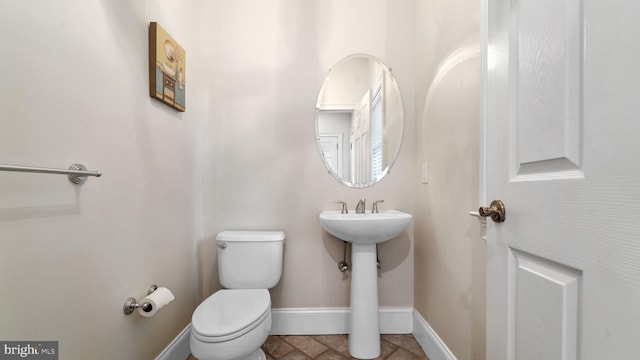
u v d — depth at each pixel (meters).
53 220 0.77
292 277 1.75
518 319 0.68
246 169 1.75
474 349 1.08
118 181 1.01
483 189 0.95
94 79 0.90
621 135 0.43
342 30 1.77
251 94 1.75
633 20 0.42
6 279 0.66
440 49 1.39
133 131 1.10
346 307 1.75
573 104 0.52
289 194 1.76
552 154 0.57
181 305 1.47
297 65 1.76
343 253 1.75
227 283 1.54
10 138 0.66
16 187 0.68
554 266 0.57
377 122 1.80
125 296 1.04
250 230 1.74
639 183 0.41
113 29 0.99
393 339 1.67
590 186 0.48
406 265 1.77
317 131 1.77
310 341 1.64
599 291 0.47
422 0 1.62
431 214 1.50
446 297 1.31
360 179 1.78
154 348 1.22
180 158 1.48
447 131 1.31
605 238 0.46
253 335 1.10
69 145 0.81
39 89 0.73
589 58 0.49
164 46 1.27
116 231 1.00
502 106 0.74
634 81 0.41
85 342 0.86
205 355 1.01
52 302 0.76
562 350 0.54
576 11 0.52
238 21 1.75
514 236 0.69
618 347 0.44
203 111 1.73
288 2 1.76
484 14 0.93
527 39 0.64
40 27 0.73
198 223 1.69
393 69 1.78
